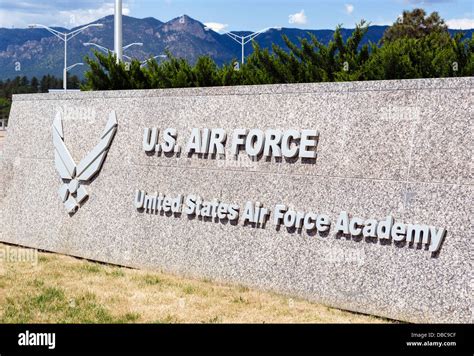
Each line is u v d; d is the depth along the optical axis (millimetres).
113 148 10344
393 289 7219
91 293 8312
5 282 8930
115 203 10258
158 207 9617
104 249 10344
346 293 7594
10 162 12109
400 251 7199
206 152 9102
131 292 8391
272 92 8461
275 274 8266
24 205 11766
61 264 10125
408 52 9938
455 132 6930
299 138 8094
